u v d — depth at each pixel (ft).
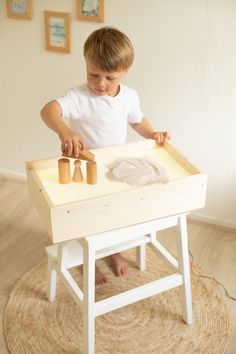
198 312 5.21
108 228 3.80
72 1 5.89
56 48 6.27
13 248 6.15
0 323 5.02
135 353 4.71
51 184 3.93
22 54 6.56
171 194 3.90
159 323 5.08
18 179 7.66
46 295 5.42
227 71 5.63
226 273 5.82
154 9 5.59
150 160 4.31
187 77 5.88
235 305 5.32
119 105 4.64
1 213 6.86
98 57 4.01
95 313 4.29
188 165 4.17
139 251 5.70
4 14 6.31
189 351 4.74
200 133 6.23
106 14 5.85
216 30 5.43
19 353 4.67
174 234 6.56
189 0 5.37
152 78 6.08
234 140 6.07
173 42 5.71
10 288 5.50
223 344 4.82
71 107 4.48
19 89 6.90
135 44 5.91
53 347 4.77
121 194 3.66
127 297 4.42
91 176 3.88
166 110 6.25
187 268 4.68
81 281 5.65
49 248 5.06
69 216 3.56
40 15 6.14
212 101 5.91
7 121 7.28
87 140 4.78
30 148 7.40
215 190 6.55
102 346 4.78
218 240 6.47
